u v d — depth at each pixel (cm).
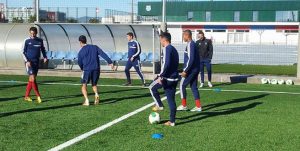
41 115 934
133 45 1492
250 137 754
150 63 1947
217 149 674
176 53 820
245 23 5897
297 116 953
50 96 1226
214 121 888
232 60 3073
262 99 1212
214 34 5950
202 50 1484
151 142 709
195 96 1005
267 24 5850
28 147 670
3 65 1998
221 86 1532
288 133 788
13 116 918
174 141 718
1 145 680
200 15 6606
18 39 1995
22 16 3772
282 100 1195
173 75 818
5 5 3972
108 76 1791
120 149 665
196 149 672
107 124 845
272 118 926
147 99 1188
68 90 1362
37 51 1105
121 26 2094
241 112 998
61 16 3647
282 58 3278
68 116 925
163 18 1888
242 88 1476
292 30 5775
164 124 848
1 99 1157
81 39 1063
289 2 6372
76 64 2067
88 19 3684
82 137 736
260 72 1988
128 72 1520
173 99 834
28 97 1135
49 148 665
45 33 2122
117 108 1036
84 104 1077
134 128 813
